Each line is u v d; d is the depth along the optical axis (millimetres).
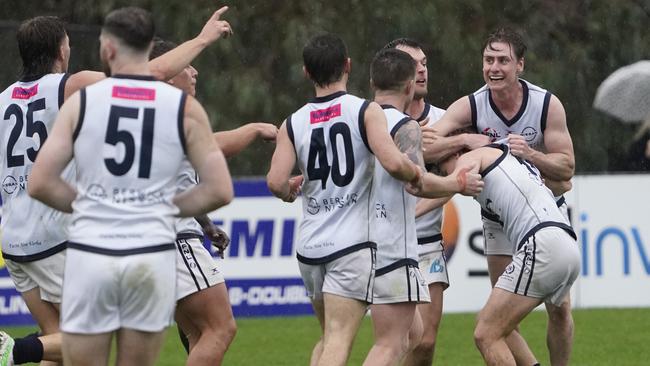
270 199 42562
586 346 36531
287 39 56312
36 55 23250
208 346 23750
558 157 25719
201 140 18344
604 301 43594
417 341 24562
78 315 18125
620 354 35156
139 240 17953
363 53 57281
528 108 26047
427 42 57469
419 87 27766
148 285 18031
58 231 23188
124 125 18094
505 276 24094
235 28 56844
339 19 57656
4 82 46031
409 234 23016
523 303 23922
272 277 42688
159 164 18156
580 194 43344
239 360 34844
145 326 18328
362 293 21953
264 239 42531
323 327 23719
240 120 55562
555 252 23641
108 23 18375
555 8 61188
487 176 24375
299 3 58281
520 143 25062
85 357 18391
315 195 22250
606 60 59438
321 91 22266
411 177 21578
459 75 57375
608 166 56906
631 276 43594
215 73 56062
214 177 18406
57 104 22938
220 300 23969
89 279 17875
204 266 23844
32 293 24031
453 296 43188
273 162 22406
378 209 22859
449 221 42938
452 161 25828
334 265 21922
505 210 24188
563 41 59781
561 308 26562
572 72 58281
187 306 23781
